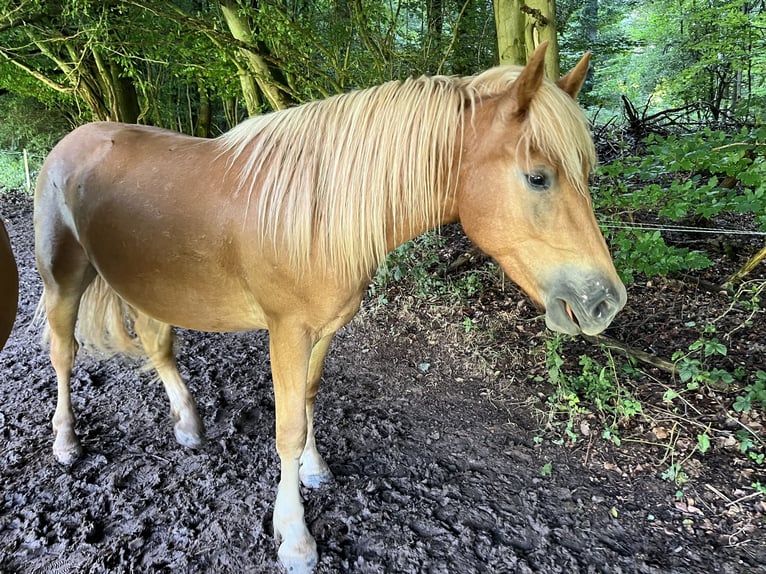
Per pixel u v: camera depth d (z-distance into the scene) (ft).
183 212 5.27
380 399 9.12
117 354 10.39
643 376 9.01
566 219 4.22
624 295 4.36
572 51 23.88
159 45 18.94
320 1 16.26
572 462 7.39
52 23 21.74
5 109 37.83
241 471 7.18
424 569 5.64
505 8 11.00
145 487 6.83
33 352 10.78
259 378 9.84
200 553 5.82
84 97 28.37
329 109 5.00
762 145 9.11
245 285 5.32
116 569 5.57
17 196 31.07
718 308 10.43
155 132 6.53
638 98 42.57
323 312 5.20
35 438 7.84
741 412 7.82
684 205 9.39
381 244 4.99
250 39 15.42
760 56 28.60
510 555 5.80
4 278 5.20
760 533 5.99
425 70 15.92
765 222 9.10
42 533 6.03
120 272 5.91
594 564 5.71
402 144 4.69
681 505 6.48
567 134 4.06
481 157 4.44
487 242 4.61
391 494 6.76
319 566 5.66
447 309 11.97
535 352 10.00
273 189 4.91
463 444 7.86
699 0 34.19
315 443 7.27
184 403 7.82
